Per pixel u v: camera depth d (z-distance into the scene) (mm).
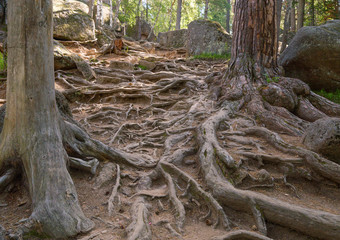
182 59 14375
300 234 2971
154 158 4816
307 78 9000
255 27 7281
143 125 6648
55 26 16250
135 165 4492
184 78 9250
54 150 3361
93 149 4312
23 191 3416
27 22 3303
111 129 6523
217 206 3246
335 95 8320
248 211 3225
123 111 7766
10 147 3420
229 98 6715
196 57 14641
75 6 19328
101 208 3396
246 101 6672
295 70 9125
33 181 3109
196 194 3605
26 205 3234
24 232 2740
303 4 16344
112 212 3305
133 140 5926
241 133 5363
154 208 3490
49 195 2982
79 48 16297
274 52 7539
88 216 3191
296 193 3721
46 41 3449
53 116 3574
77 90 9039
